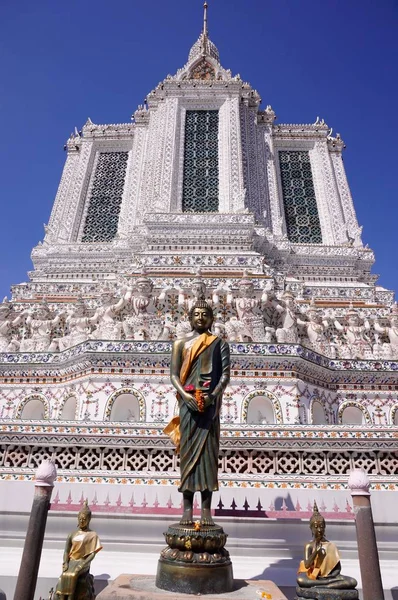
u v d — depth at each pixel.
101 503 6.90
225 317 12.17
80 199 20.67
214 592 3.66
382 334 12.88
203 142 19.38
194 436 4.17
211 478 4.09
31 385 10.80
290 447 7.46
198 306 4.62
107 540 6.05
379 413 10.59
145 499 6.89
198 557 3.76
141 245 17.33
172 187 17.73
